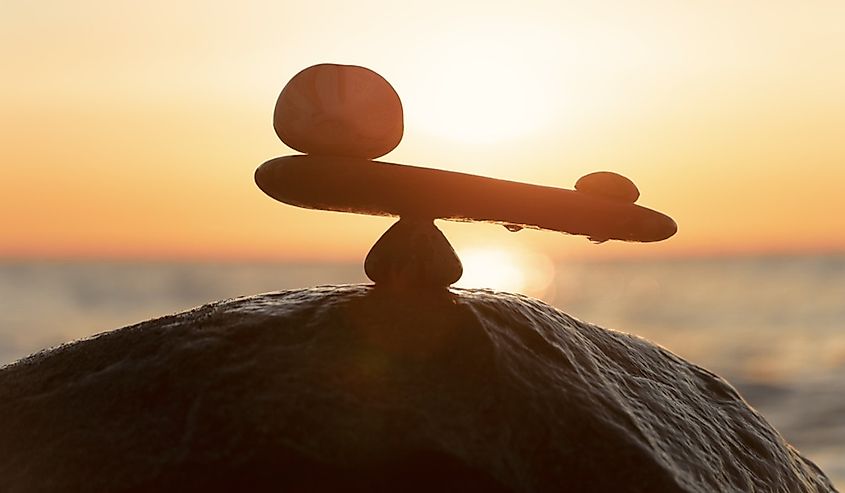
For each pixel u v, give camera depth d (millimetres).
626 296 39094
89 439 1522
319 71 1722
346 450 1453
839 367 14461
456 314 1707
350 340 1634
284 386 1536
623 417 1640
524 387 1600
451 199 1734
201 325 1693
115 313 28672
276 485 1427
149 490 1442
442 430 1491
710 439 1808
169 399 1551
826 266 64500
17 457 1538
